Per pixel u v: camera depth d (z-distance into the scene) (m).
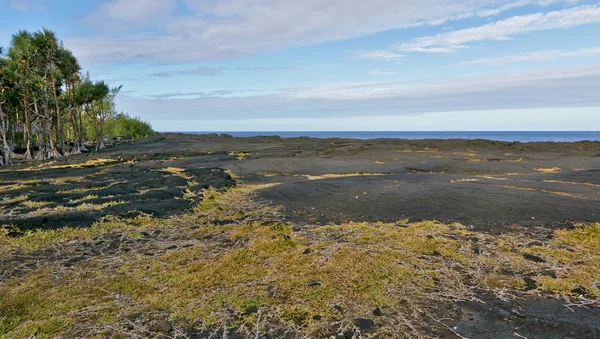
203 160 24.30
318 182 14.18
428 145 31.31
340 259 5.95
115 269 5.82
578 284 5.02
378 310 4.39
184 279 5.29
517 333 4.02
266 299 4.71
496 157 22.91
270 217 9.27
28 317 4.33
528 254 6.20
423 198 10.62
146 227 8.33
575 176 14.66
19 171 18.86
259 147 35.06
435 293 4.91
